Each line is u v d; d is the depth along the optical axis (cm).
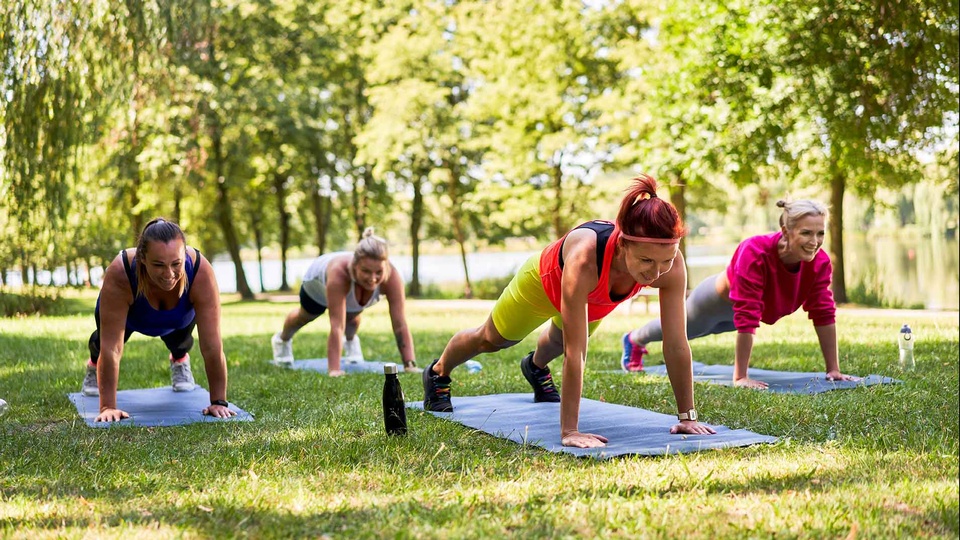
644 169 1795
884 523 266
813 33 1530
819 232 612
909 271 3008
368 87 2945
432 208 3203
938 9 1466
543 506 293
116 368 532
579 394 416
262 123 2567
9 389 684
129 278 518
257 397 625
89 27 938
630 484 321
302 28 2681
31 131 1000
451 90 2719
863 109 1546
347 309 795
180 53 1052
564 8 2203
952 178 1920
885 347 865
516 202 2502
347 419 497
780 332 1130
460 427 464
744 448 391
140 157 2302
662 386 623
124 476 352
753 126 1605
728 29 1653
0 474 363
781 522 267
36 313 1642
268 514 291
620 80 2231
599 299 419
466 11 2631
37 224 1159
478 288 3058
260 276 3331
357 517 286
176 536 265
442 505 297
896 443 391
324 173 2889
